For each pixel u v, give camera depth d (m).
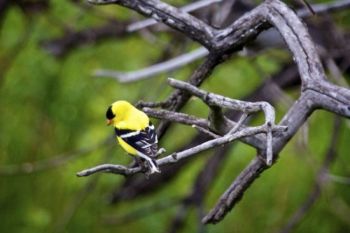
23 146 16.30
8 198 16.56
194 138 12.76
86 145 14.67
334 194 15.42
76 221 16.22
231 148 14.07
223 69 15.02
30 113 16.12
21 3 13.89
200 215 12.62
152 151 6.59
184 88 5.89
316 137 15.25
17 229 16.48
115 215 15.22
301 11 10.19
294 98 15.22
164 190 15.55
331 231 16.08
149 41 13.73
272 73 14.68
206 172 12.88
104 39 14.70
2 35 15.19
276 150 6.13
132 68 15.39
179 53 13.23
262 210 15.74
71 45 14.75
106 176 14.98
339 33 12.16
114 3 7.35
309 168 15.30
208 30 7.21
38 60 15.39
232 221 15.80
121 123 7.27
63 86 15.56
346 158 15.43
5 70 15.01
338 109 5.96
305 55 6.36
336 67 11.06
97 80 15.40
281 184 15.56
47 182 16.44
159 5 7.32
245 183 6.20
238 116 11.24
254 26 7.03
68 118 15.73
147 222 15.84
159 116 6.22
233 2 10.72
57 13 14.66
